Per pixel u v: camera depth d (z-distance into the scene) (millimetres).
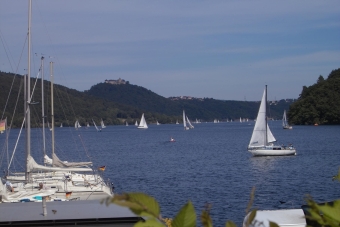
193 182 36562
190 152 71375
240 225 21359
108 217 10617
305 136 105438
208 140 108938
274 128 163000
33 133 139125
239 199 28031
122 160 59406
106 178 40344
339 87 150625
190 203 2930
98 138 126500
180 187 33875
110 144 98312
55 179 27359
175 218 2904
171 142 102688
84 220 10547
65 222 10648
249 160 55375
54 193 23016
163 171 45156
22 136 123938
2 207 11891
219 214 23594
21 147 84500
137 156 65625
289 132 125062
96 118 198500
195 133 154375
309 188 32094
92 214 10805
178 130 187875
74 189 24234
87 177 29016
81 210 11219
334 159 54156
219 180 37625
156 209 2885
